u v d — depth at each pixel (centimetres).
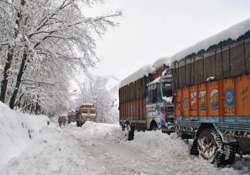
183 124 1262
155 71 1791
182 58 1273
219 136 1007
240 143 899
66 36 1789
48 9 1698
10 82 1934
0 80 1742
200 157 1111
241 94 887
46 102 2612
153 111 1714
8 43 1526
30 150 937
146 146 1520
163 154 1275
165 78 1612
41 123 1798
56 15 1770
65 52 1867
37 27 1717
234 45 923
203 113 1104
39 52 1778
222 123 984
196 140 1164
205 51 1094
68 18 1773
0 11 1430
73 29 1778
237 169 964
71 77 1977
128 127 2155
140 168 1027
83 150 1409
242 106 881
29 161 809
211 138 1057
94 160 1134
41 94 2283
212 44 1038
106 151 1437
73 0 1769
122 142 1869
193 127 1177
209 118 1062
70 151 1100
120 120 2444
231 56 937
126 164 1098
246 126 864
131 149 1500
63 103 2938
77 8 1791
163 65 1675
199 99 1134
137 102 2009
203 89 1106
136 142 1703
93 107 5419
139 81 1986
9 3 1479
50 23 1759
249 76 851
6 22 1450
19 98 2222
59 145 1139
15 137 1028
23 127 1217
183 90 1266
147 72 1880
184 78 1258
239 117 896
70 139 1686
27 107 2662
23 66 1709
